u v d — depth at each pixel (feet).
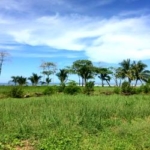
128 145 25.59
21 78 265.54
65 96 72.90
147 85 127.44
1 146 24.71
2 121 33.99
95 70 242.99
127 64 229.45
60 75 246.06
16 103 54.34
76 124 33.78
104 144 25.79
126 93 117.08
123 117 41.81
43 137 28.53
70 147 24.68
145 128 32.22
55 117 35.47
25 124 31.73
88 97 71.56
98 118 37.19
